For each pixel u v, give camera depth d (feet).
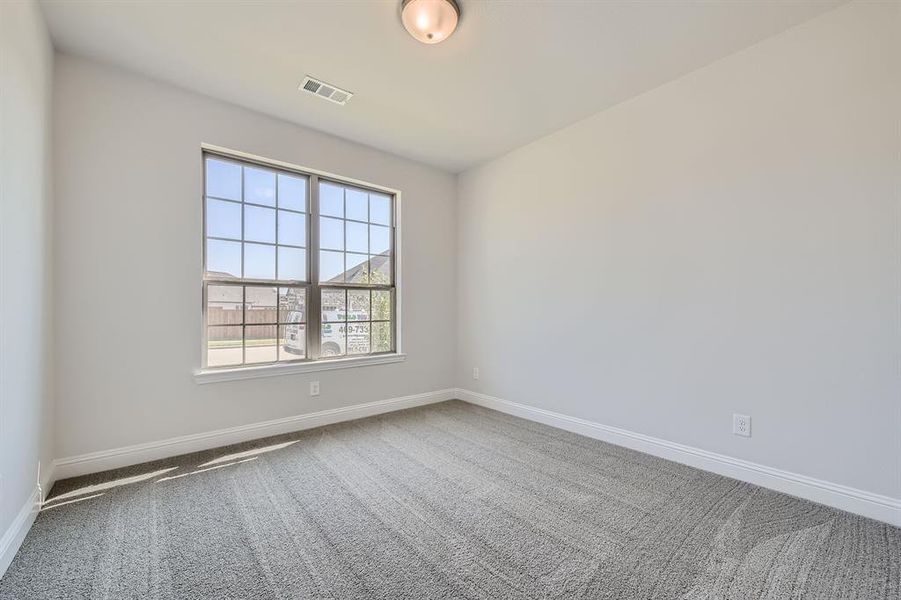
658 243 8.68
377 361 11.91
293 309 10.56
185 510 6.33
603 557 5.23
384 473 7.77
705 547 5.43
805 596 4.52
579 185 10.26
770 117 7.11
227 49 7.36
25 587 4.60
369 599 4.47
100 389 7.72
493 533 5.76
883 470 6.04
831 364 6.51
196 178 8.82
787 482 6.93
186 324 8.69
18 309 5.34
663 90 8.57
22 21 5.39
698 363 8.05
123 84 7.99
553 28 6.78
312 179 10.89
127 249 8.00
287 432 10.16
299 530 5.81
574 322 10.37
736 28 6.82
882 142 6.06
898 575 4.84
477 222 13.25
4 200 4.80
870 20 6.13
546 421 11.01
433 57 7.61
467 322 13.61
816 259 6.64
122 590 4.57
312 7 6.32
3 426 4.80
